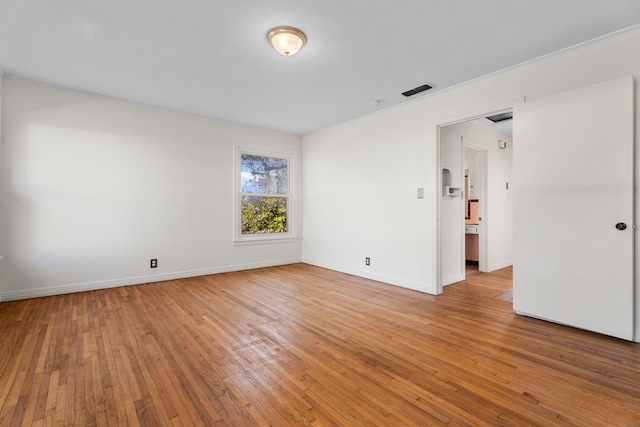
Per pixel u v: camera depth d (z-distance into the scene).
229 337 2.33
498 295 3.52
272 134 5.23
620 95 2.22
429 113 3.59
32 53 2.68
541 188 2.63
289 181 5.52
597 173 2.33
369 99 3.73
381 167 4.17
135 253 3.96
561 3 2.00
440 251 3.56
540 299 2.65
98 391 1.63
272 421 1.41
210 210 4.57
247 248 4.98
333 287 3.85
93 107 3.65
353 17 2.16
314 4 2.03
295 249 5.57
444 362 1.95
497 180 5.05
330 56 2.71
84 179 3.61
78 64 2.89
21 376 1.76
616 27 2.25
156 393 1.62
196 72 3.04
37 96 3.33
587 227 2.38
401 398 1.58
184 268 4.35
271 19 2.19
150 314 2.84
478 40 2.45
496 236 5.02
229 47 2.57
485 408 1.50
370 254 4.32
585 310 2.40
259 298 3.36
